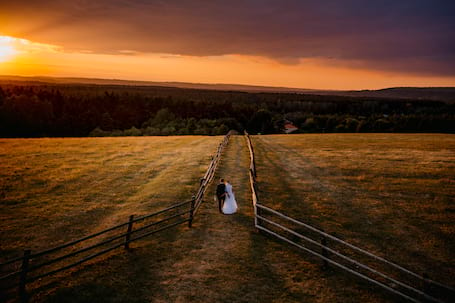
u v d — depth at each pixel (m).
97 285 8.99
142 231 12.58
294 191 17.97
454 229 12.89
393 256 10.95
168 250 10.98
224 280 9.24
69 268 9.55
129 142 38.66
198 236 12.04
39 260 10.48
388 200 16.38
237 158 27.50
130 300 8.35
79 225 13.05
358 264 9.22
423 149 32.62
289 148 35.44
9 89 128.00
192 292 8.68
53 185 18.34
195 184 18.80
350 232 12.70
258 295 8.62
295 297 8.59
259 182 19.59
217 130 91.25
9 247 11.12
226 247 11.20
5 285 9.06
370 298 8.71
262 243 11.56
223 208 14.20
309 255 10.88
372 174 21.80
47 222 13.25
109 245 11.49
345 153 31.00
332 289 9.02
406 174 21.52
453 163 24.78
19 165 22.84
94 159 26.33
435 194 17.17
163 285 8.98
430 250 11.34
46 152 28.73
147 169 22.97
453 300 8.81
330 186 19.02
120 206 15.27
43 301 8.31
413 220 13.84
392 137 46.12
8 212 14.19
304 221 13.64
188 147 34.69
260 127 115.38
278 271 9.83
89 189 17.89
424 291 8.14
